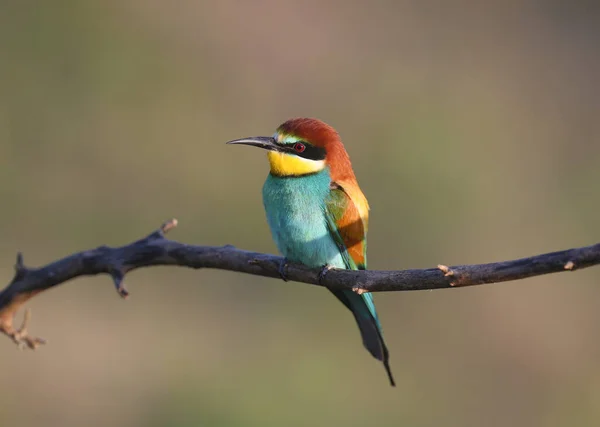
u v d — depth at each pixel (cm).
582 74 1697
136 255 609
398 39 1662
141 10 1466
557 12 1805
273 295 1178
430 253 1349
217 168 1374
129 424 1047
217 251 609
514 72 1688
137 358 1115
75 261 611
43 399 1067
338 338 1146
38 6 1386
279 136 733
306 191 722
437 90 1594
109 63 1412
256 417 1062
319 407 1080
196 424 1049
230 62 1529
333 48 1611
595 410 1185
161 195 1326
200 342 1134
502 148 1534
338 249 728
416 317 1190
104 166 1335
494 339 1221
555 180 1514
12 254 1225
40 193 1280
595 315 1265
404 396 1114
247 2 1596
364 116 1512
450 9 1758
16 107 1339
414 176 1428
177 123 1415
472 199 1423
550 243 1408
